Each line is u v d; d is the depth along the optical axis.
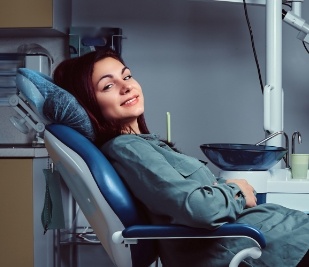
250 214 1.70
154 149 1.69
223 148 2.11
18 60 3.21
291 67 3.23
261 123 3.23
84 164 1.60
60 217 1.83
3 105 3.26
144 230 1.50
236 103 3.24
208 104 3.24
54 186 1.83
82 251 3.29
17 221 2.74
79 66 1.78
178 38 3.24
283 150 2.15
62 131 1.66
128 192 1.63
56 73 1.81
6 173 2.74
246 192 1.73
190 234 1.50
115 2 3.25
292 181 2.17
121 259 1.64
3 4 2.95
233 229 1.48
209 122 3.24
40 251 2.85
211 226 1.48
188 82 3.24
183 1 3.24
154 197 1.55
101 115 1.79
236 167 2.16
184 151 3.25
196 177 1.69
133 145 1.65
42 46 3.28
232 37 3.24
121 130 1.81
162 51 3.25
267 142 2.60
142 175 1.58
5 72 3.23
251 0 2.71
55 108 1.67
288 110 3.23
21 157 2.73
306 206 2.16
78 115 1.69
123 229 1.60
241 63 3.23
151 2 3.24
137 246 1.65
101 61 1.79
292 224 1.66
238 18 3.24
